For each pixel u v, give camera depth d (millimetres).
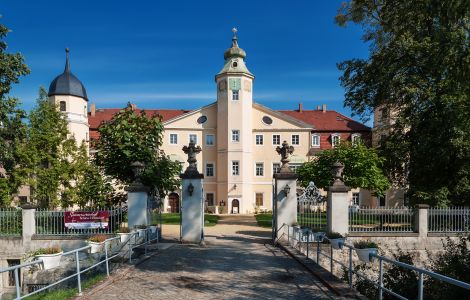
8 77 23797
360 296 7820
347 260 15453
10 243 16734
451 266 9328
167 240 17594
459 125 17812
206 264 11797
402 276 9547
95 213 16938
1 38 23719
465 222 16922
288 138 46125
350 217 17797
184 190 16609
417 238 16594
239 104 44812
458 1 8930
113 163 18484
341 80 25656
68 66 43031
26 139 27438
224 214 42906
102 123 19344
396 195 43094
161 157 19969
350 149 27641
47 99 30391
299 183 29422
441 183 21531
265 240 18125
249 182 45219
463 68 9906
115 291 8539
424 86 21266
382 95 23531
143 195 15898
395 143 24453
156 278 9859
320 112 52125
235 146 44625
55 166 28438
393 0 12555
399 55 21641
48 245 16609
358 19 23125
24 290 15055
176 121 46250
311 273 10383
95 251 11148
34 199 28547
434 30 10711
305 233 13422
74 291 8336
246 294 8320
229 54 45500
